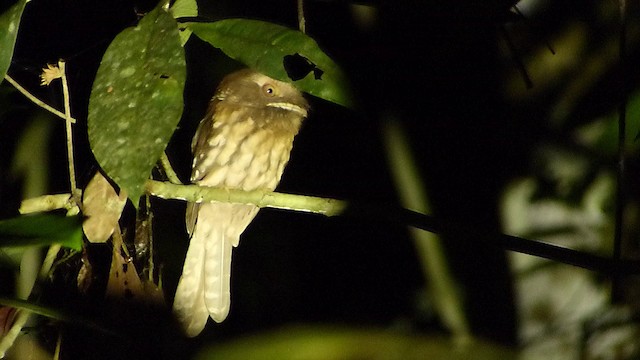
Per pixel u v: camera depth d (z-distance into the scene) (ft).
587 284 29.01
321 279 37.83
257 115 28.96
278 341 24.25
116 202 21.63
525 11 29.55
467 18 22.66
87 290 22.59
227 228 29.73
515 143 29.71
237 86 29.32
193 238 29.71
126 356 22.61
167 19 16.96
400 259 36.14
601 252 28.96
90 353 22.79
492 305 29.48
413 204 28.02
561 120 29.37
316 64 18.31
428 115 29.84
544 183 29.30
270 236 37.40
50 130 26.68
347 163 36.14
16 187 26.73
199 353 32.68
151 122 16.15
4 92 20.92
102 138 16.12
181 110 16.17
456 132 29.96
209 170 28.99
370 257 36.63
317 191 36.24
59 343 22.33
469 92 29.68
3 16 17.25
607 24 29.40
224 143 28.86
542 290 29.22
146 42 16.85
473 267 29.63
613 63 29.09
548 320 29.07
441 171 30.09
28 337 24.61
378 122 28.58
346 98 18.35
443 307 28.07
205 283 29.81
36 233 15.78
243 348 24.38
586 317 28.78
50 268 22.06
